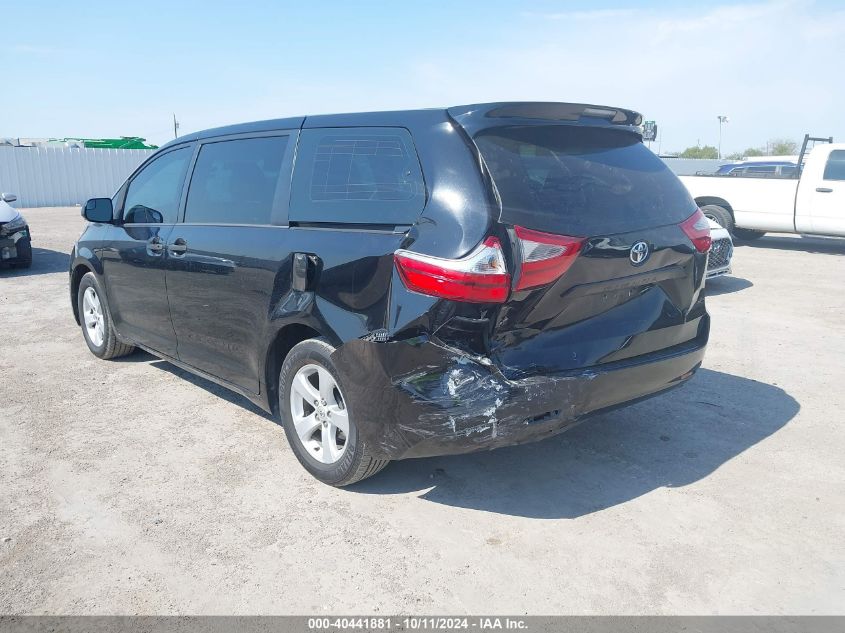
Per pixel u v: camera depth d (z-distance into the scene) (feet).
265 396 13.29
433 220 10.07
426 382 10.02
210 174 14.78
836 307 25.75
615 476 12.38
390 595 9.25
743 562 9.82
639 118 12.32
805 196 38.91
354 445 11.28
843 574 9.53
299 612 8.96
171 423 15.14
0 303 27.86
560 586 9.36
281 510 11.44
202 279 14.24
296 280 11.87
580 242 9.91
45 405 16.25
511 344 9.90
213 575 9.73
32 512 11.43
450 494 11.87
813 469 12.53
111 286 18.02
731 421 14.75
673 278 11.51
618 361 10.74
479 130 10.27
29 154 82.07
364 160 11.52
